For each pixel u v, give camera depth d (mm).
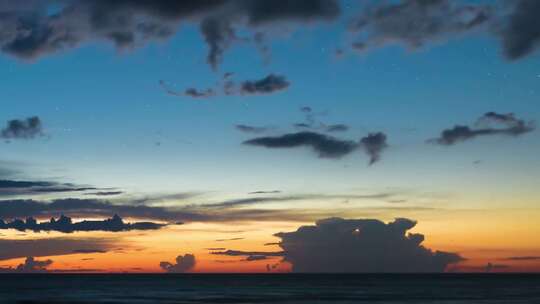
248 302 97125
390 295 118375
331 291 140000
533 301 97000
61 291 138000
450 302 95188
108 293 129125
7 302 95812
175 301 100438
